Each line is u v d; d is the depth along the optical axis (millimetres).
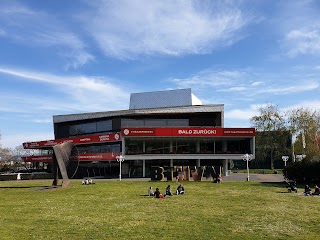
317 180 46875
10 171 95875
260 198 30188
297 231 16719
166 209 23828
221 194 33656
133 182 50812
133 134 68188
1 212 23000
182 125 79250
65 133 90562
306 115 91062
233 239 15062
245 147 71375
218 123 76812
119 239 15117
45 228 17484
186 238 15242
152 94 97875
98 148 80750
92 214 21875
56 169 45969
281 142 96375
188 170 53344
